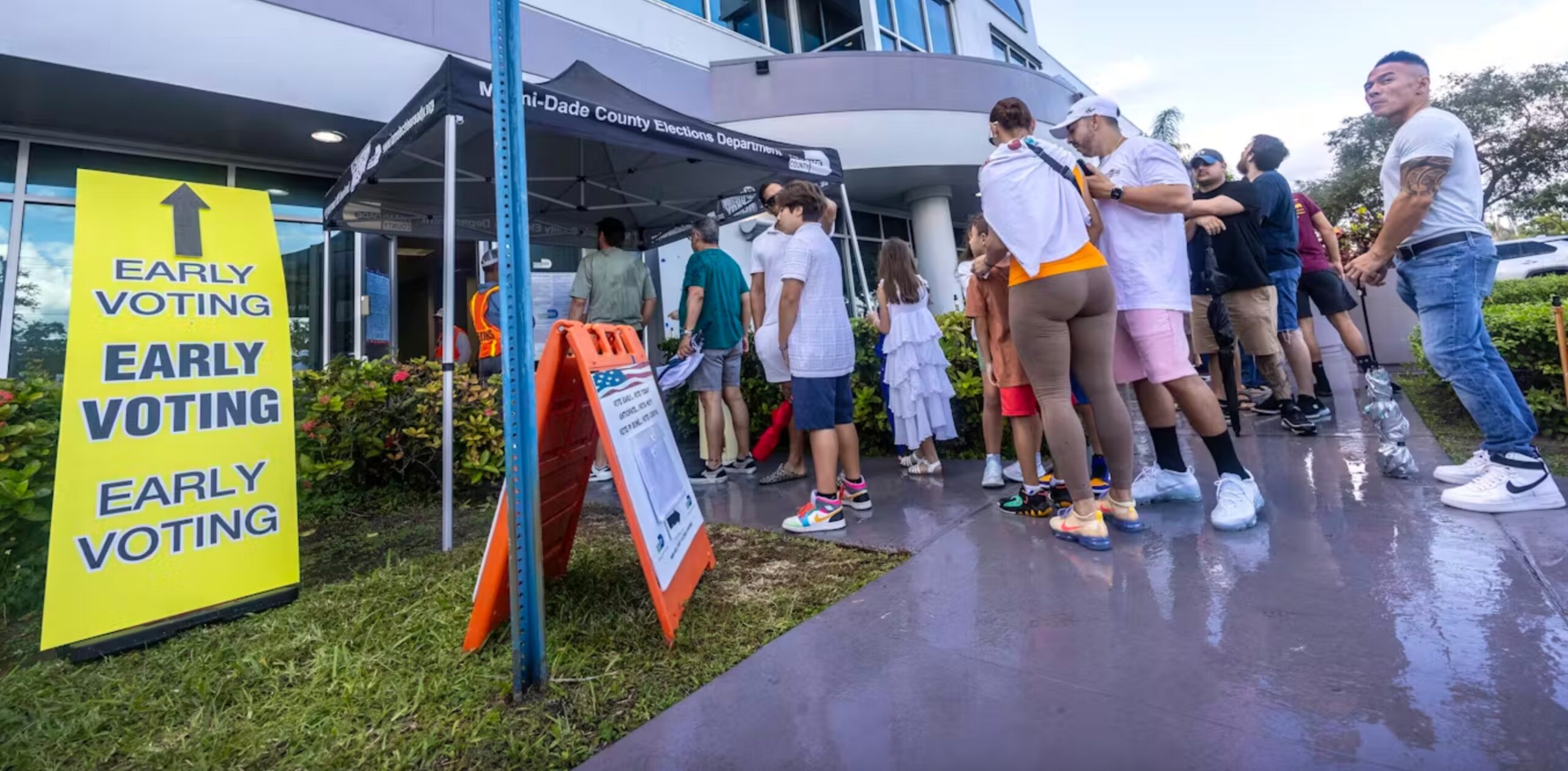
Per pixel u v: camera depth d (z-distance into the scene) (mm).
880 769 1196
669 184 5473
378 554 2824
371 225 5207
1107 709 1325
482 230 5898
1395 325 6254
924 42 11164
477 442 3766
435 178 4656
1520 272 10625
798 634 1772
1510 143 23453
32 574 2451
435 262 7496
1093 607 1805
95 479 1964
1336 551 2070
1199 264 4199
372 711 1499
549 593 2145
